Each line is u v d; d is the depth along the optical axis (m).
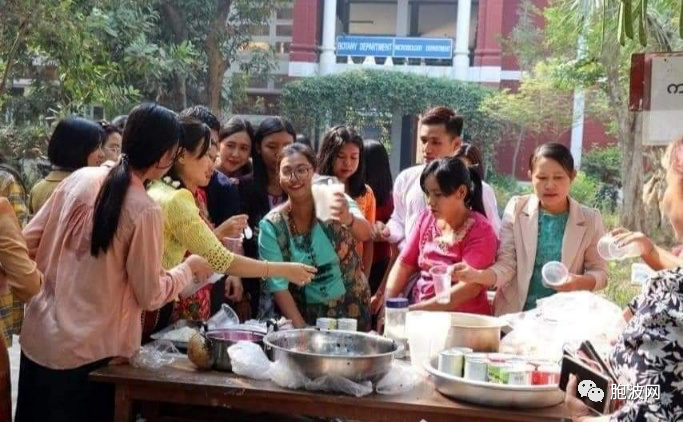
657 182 2.14
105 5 7.08
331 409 1.91
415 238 2.71
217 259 2.18
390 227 3.27
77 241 2.05
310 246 2.54
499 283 2.55
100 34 6.76
